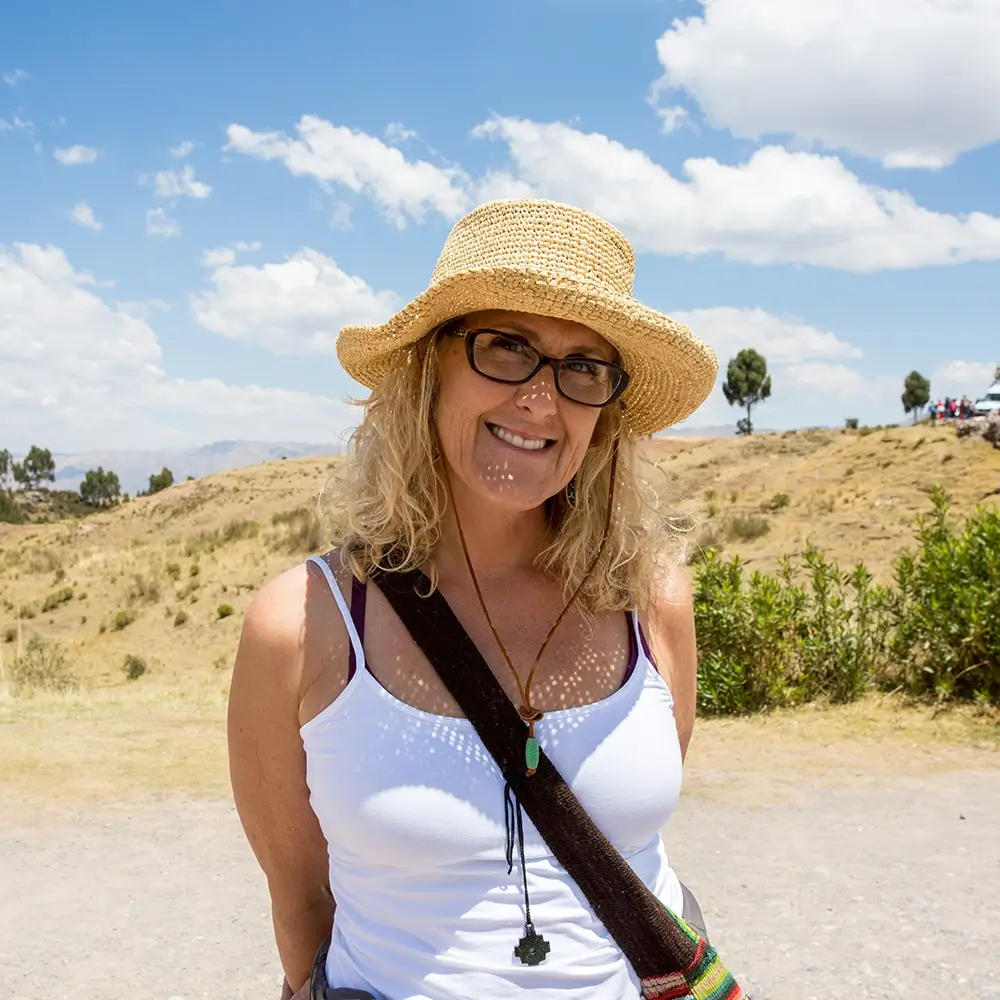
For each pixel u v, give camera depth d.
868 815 5.36
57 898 4.68
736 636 7.86
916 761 6.27
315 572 1.59
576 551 1.71
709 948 1.52
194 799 6.22
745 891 4.43
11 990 3.79
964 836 4.95
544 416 1.59
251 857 5.22
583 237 1.62
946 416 37.56
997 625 7.12
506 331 1.59
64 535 45.84
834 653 7.83
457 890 1.42
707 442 43.97
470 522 1.69
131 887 4.82
